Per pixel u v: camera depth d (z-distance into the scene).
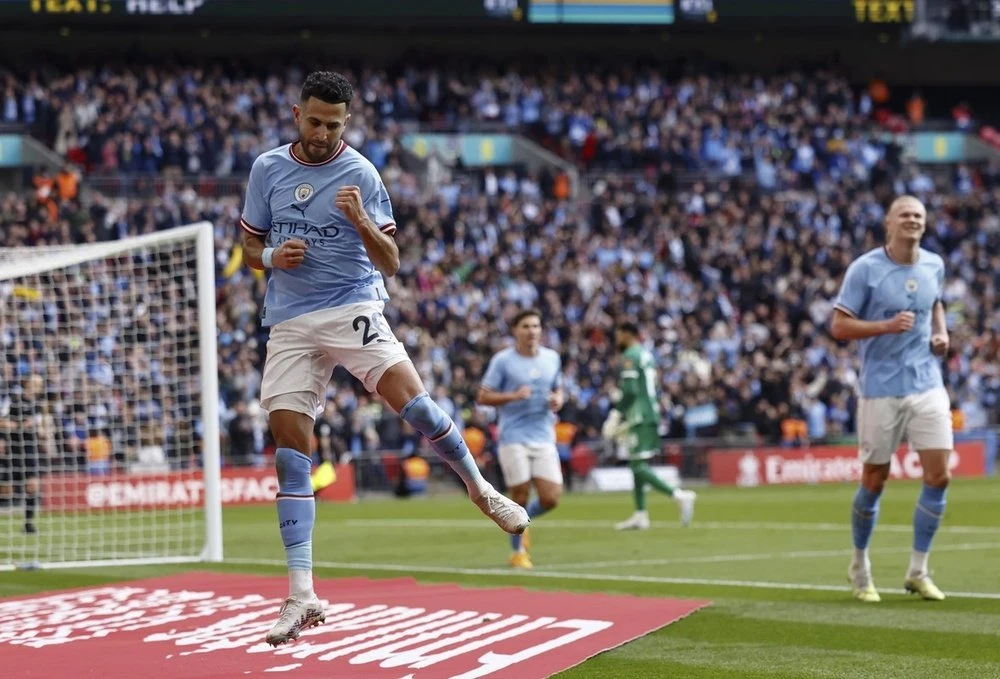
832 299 34.69
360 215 6.62
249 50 39.38
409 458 26.94
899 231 9.55
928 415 9.53
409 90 39.31
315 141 6.73
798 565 12.30
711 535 15.95
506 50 41.84
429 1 35.88
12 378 18.97
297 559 6.68
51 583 11.65
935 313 9.90
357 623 8.44
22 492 16.31
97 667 7.11
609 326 32.44
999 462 31.70
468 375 28.89
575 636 7.89
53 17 32.88
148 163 34.09
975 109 47.22
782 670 6.98
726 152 39.94
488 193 36.56
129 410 23.64
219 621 8.70
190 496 21.80
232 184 33.78
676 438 29.73
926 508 9.60
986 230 39.22
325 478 19.98
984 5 39.31
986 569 11.69
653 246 35.62
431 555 13.99
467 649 7.47
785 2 37.94
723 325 33.19
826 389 31.78
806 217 37.66
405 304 31.20
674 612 8.81
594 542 15.20
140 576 12.16
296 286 6.83
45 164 34.09
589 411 29.03
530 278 33.44
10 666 7.19
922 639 7.94
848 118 42.38
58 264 13.41
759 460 29.03
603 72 42.44
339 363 6.91
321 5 35.09
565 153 39.31
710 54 43.41
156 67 37.19
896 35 39.22
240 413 26.03
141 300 25.64
